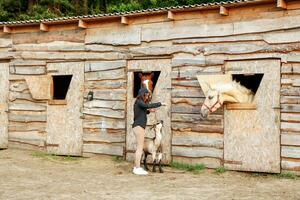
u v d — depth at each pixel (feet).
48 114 40.04
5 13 73.87
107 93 37.17
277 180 28.45
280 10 30.14
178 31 34.09
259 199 23.11
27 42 41.32
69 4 75.61
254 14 31.14
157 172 31.45
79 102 38.52
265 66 30.60
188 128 33.27
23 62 41.47
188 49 33.65
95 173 31.01
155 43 35.12
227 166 31.65
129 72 36.22
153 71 35.40
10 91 42.19
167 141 34.17
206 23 32.99
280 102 29.96
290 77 29.68
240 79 36.58
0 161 35.70
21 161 35.88
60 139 39.29
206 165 32.50
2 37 42.65
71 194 24.12
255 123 30.73
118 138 36.52
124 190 25.27
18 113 41.70
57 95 48.52
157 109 34.55
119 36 36.78
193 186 26.58
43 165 34.32
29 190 25.13
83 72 38.45
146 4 70.59
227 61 32.14
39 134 40.50
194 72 33.30
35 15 70.79
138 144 30.50
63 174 30.55
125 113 36.27
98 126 37.52
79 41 38.73
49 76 40.11
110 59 37.14
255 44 31.07
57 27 39.81
